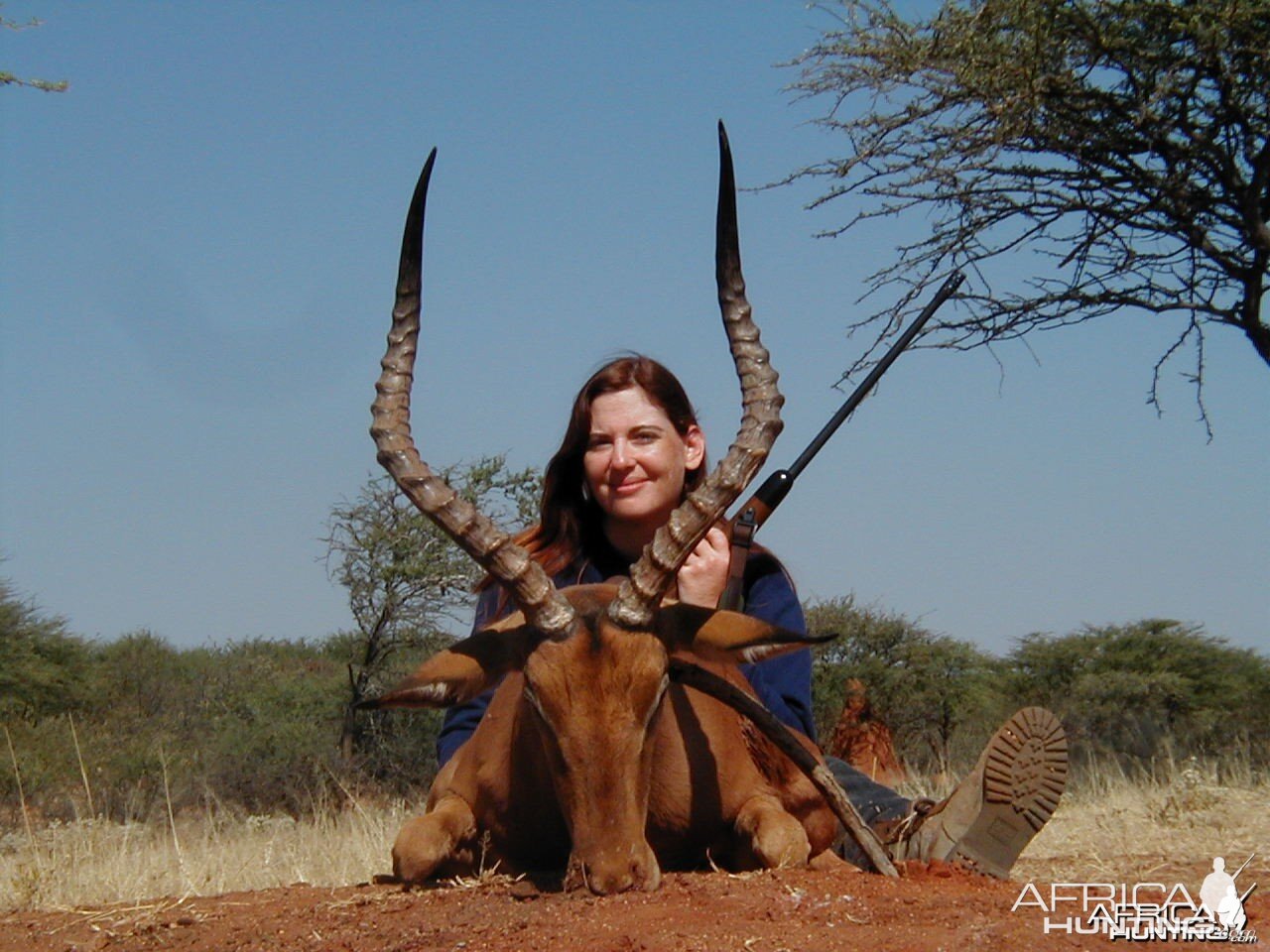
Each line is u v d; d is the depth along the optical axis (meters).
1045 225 14.70
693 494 5.55
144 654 25.95
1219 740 22.08
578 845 5.30
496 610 6.98
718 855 6.20
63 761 17.75
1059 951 4.52
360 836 9.72
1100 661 24.19
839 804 5.88
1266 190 14.75
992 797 6.19
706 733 6.07
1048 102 13.96
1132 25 13.94
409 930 5.03
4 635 23.11
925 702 21.73
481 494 20.33
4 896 7.47
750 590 7.13
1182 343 14.91
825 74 14.45
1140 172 14.30
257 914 5.64
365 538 20.31
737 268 5.97
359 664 22.05
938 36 14.04
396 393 5.79
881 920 4.82
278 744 18.83
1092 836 8.66
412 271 5.89
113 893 7.67
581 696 5.37
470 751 6.29
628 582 5.47
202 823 15.26
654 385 6.95
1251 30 13.45
